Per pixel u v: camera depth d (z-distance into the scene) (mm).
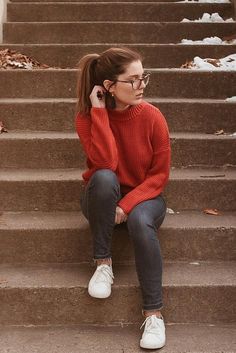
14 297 2637
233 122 3766
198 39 4992
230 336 2533
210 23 4973
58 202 3166
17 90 4074
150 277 2475
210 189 3184
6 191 3150
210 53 4609
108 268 2611
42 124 3746
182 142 3463
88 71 2689
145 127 2688
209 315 2680
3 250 2895
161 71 4070
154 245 2477
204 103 3752
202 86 4090
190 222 2984
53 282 2676
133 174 2744
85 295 2635
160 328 2436
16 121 3744
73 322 2662
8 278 2721
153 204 2615
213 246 2918
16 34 4992
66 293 2635
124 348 2420
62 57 4574
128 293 2635
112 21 5301
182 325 2654
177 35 4992
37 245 2893
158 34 4988
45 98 4070
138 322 2664
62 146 3432
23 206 3164
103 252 2604
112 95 2656
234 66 4359
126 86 2582
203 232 2904
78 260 2910
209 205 3199
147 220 2506
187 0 5617
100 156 2607
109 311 2654
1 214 3119
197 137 3494
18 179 3156
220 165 3488
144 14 5305
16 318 2656
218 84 4082
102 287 2555
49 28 4977
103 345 2447
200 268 2844
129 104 2635
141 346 2404
